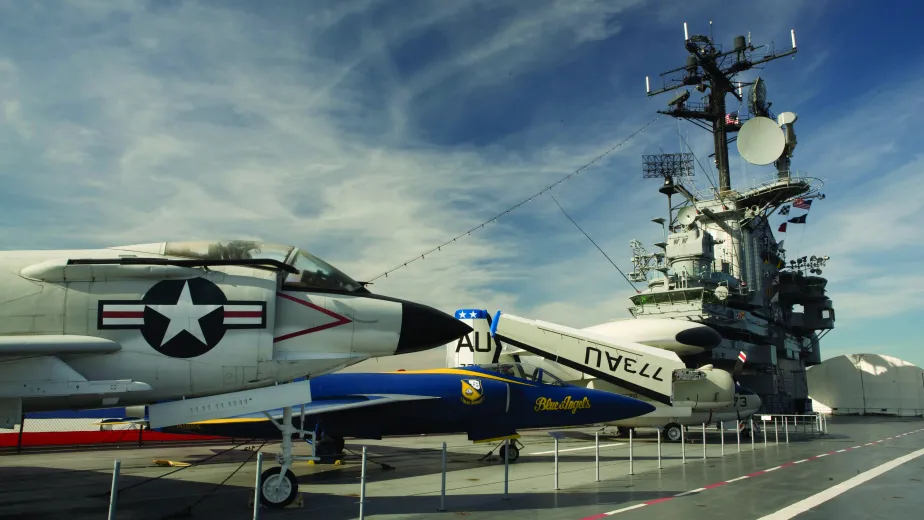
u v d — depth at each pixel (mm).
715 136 44469
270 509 9328
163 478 13367
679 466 15242
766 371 40000
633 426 24203
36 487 11914
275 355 8375
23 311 7492
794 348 48562
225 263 8391
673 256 36406
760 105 42562
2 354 6910
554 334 22047
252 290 8367
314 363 8547
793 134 41375
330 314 8773
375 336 8930
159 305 7906
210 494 10758
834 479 12734
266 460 17516
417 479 13172
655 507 9531
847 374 64500
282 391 8492
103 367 7621
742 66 43031
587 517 8727
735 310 36875
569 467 15414
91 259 7832
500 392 16844
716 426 37469
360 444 24031
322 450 16062
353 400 15227
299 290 8883
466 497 10602
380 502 10070
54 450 20281
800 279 49531
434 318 9352
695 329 24312
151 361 7785
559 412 17578
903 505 9766
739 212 41812
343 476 13781
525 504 9844
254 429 14953
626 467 15211
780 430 31359
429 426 16438
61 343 7195
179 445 22609
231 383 8156
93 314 7664
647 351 20875
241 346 8141
